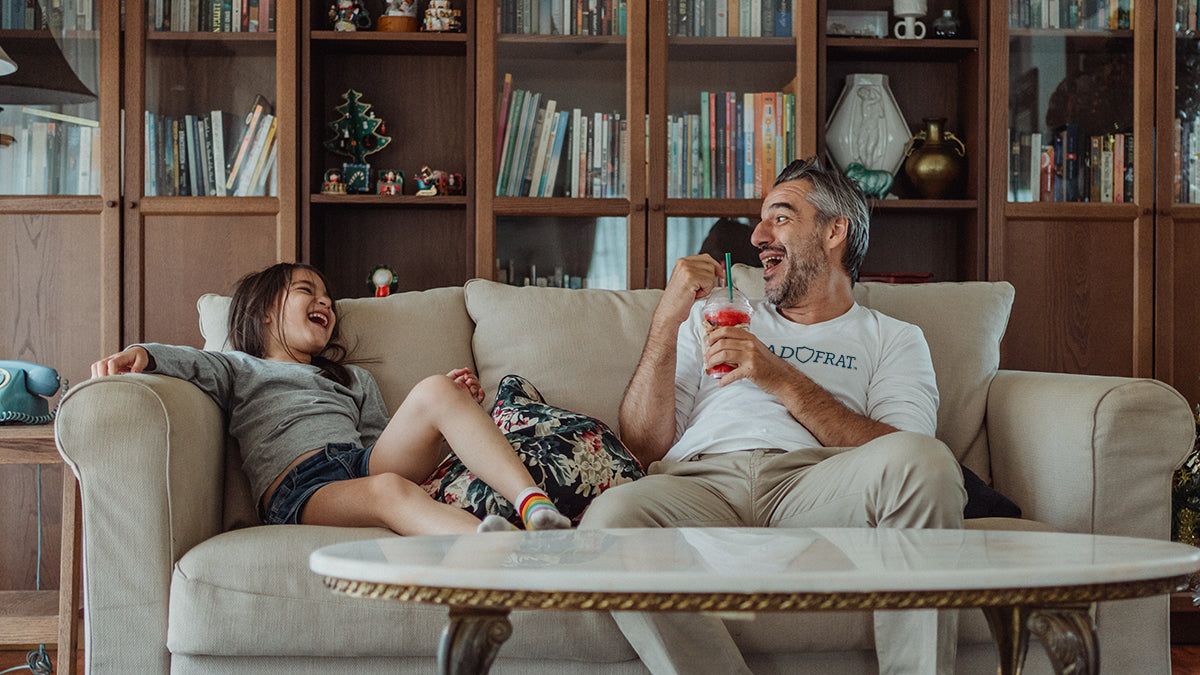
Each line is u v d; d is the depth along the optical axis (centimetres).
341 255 306
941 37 293
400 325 216
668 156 281
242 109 278
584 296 223
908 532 121
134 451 151
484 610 94
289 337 205
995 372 212
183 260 273
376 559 94
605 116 281
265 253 275
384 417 203
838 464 161
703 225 282
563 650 148
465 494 165
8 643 195
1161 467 168
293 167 275
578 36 281
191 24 277
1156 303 282
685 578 85
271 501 176
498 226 279
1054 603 96
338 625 147
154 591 151
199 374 180
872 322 205
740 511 172
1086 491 170
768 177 284
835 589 85
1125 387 171
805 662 152
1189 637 265
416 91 308
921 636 139
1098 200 286
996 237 282
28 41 274
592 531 123
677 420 198
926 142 294
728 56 283
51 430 183
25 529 272
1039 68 287
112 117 271
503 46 280
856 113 295
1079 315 283
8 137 273
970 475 178
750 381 196
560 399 210
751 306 208
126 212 272
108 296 269
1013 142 285
